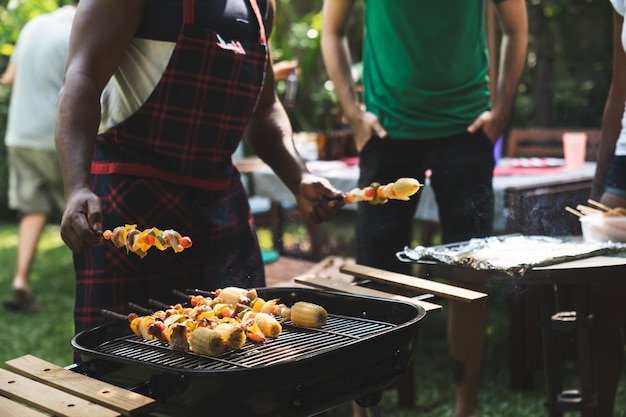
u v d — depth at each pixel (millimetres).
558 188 3779
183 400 1547
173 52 2125
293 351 1710
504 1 3215
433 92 3141
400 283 2188
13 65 5770
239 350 1734
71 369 1701
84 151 2031
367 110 3334
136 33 2158
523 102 7902
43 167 5395
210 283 2312
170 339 1755
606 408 2572
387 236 3201
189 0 2117
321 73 8648
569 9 7637
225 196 2365
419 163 3236
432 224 5355
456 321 2850
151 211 2197
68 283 6383
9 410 1475
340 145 4852
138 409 1455
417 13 3061
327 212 2334
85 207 1930
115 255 2184
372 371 1709
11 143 5355
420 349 4453
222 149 2289
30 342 4777
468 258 2281
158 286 2227
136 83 2184
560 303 3273
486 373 4000
